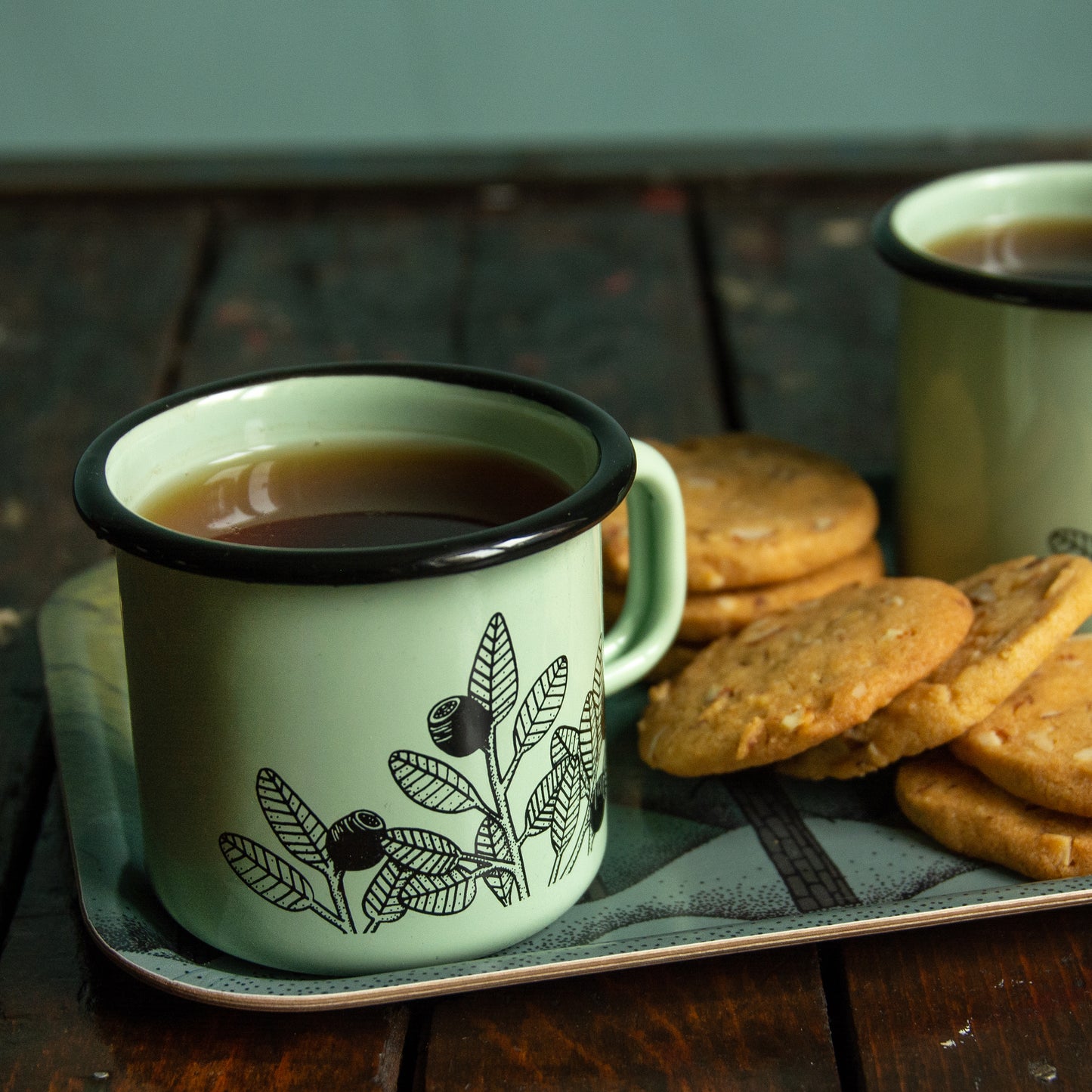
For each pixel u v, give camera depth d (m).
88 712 0.75
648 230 1.23
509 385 0.71
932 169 1.32
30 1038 0.68
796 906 0.70
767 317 1.07
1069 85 1.56
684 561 0.73
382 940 0.68
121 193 1.29
